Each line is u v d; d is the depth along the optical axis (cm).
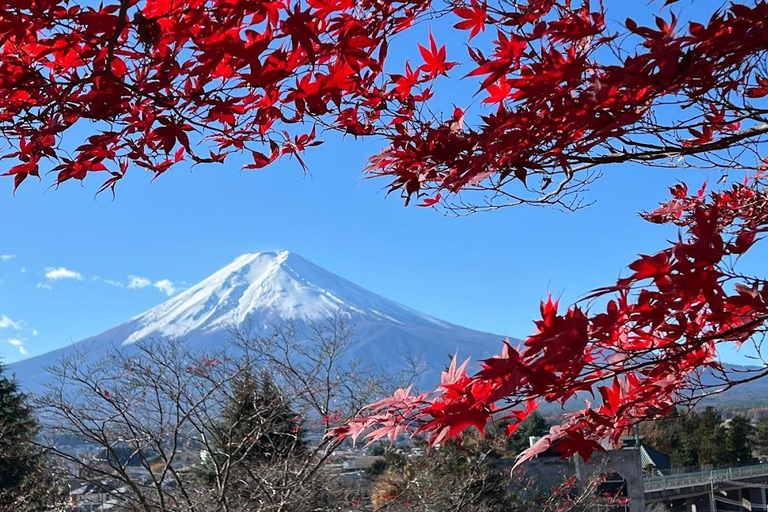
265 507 948
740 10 171
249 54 185
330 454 1016
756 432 4441
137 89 188
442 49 245
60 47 186
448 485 1130
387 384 1080
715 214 173
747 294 176
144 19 172
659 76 180
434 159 253
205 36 180
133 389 977
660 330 204
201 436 1027
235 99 202
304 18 180
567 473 1606
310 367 1062
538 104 202
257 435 1003
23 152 208
